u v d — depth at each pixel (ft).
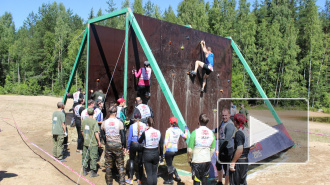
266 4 201.36
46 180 19.89
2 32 255.09
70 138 32.58
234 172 15.42
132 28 26.09
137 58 26.63
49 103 75.97
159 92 28.48
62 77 167.73
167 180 20.57
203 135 16.38
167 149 19.74
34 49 187.93
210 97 34.12
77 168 23.26
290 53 127.75
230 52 37.65
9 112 55.67
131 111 26.23
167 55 28.53
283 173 23.48
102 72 30.86
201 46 32.63
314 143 37.52
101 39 30.78
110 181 18.65
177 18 173.58
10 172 21.20
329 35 149.59
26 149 28.68
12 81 198.18
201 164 16.24
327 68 134.10
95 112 25.23
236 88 119.65
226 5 152.76
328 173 23.65
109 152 18.65
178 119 21.16
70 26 254.88
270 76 127.34
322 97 128.16
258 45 141.28
